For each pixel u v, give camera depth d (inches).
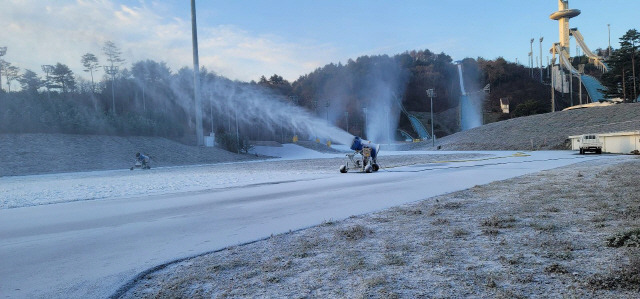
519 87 7135.8
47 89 3777.1
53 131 2000.5
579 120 2341.3
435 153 2188.7
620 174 494.3
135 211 365.1
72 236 257.8
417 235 212.5
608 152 1579.7
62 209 399.5
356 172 818.8
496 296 118.2
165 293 138.5
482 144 2522.1
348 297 124.2
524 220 237.5
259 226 270.5
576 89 6176.2
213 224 285.6
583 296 114.4
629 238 168.6
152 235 253.4
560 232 200.7
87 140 2021.4
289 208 351.3
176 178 855.7
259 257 184.2
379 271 150.5
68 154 1763.0
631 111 2206.0
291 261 171.9
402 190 453.1
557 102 6107.3
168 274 164.1
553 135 2247.8
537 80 7455.7
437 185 492.7
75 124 2075.5
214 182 696.4
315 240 213.9
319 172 899.4
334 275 148.6
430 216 270.8
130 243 231.8
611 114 2266.2
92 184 766.5
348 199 395.2
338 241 208.7
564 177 505.7
